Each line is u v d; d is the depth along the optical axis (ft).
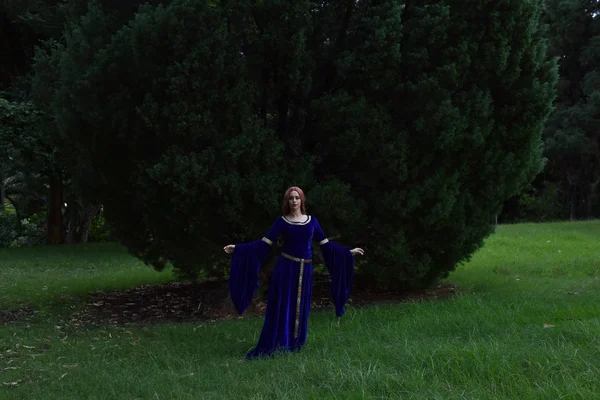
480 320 20.39
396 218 23.88
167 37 21.29
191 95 21.48
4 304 27.96
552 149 81.66
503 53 23.58
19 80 52.37
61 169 49.75
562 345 16.16
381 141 23.00
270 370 16.08
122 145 23.27
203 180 21.44
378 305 25.36
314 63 23.20
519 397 12.96
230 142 21.66
